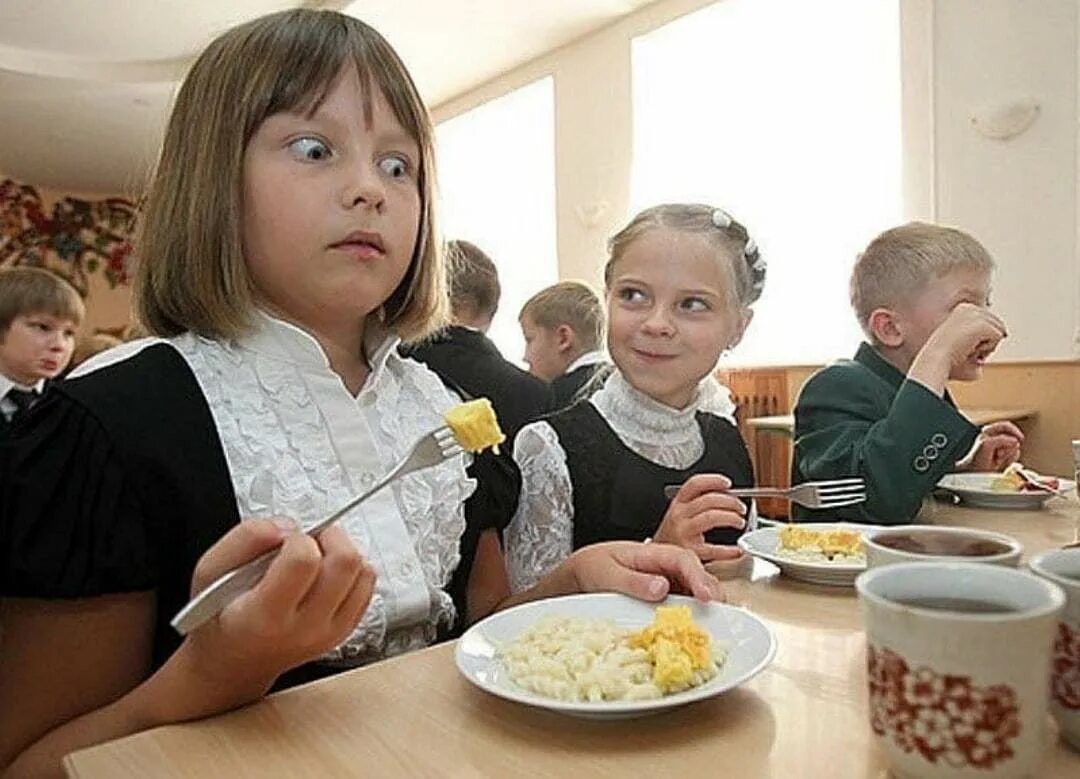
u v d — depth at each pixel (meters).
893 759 0.38
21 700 0.60
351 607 0.51
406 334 0.85
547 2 3.71
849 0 3.00
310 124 0.70
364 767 0.42
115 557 0.61
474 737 0.45
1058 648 0.40
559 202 4.21
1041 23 2.61
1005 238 2.69
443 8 3.74
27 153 5.40
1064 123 2.57
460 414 0.57
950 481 1.28
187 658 0.50
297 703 0.50
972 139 2.75
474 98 4.75
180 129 0.74
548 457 1.13
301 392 0.71
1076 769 0.39
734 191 3.35
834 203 3.04
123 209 6.46
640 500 1.12
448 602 0.76
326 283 0.71
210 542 0.64
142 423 0.64
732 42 3.37
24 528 0.59
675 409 1.17
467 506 0.85
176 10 3.62
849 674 0.53
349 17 0.78
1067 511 1.15
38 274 2.16
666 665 0.48
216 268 0.71
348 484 0.71
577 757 0.42
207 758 0.43
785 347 3.13
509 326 4.53
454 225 4.91
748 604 0.70
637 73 3.80
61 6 3.56
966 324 1.16
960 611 0.39
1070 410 2.56
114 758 0.43
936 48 2.81
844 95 3.02
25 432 0.63
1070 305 2.56
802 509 1.20
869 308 1.45
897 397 1.13
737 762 0.41
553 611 0.63
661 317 1.12
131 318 0.81
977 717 0.35
